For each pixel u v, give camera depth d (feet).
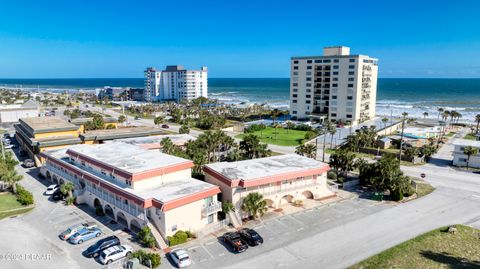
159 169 155.84
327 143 337.31
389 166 194.70
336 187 203.31
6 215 163.94
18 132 318.45
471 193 197.98
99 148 200.13
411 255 129.08
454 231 147.43
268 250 133.18
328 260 126.00
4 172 190.08
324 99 490.49
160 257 124.47
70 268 120.26
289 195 180.04
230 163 190.19
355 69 450.30
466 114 598.34
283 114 557.74
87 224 149.59
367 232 148.56
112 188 153.07
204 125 432.66
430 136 385.50
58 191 186.50
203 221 149.28
